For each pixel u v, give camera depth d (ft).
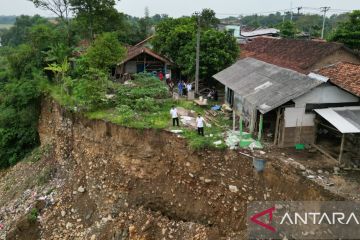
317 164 48.01
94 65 89.15
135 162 59.16
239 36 174.91
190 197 53.62
